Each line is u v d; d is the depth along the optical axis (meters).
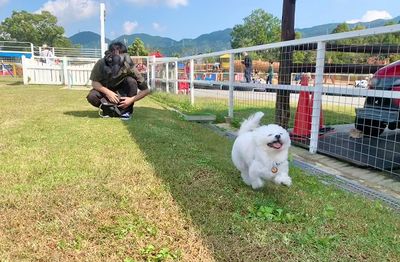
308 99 5.27
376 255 2.23
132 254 2.14
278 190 3.26
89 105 8.95
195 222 2.53
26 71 19.69
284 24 6.22
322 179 3.81
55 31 82.00
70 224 2.45
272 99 6.89
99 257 2.10
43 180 3.26
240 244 2.27
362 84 5.07
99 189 3.06
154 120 6.73
